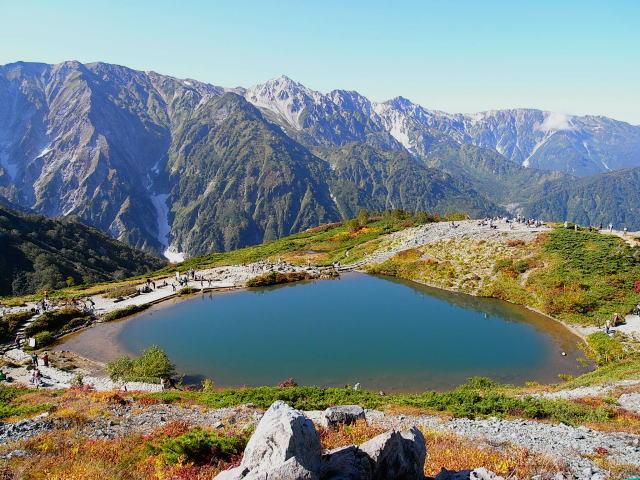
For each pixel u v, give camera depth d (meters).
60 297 71.00
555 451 16.77
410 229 96.75
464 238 80.38
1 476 13.35
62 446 16.09
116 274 157.38
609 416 23.09
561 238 69.31
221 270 86.69
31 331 50.88
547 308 54.59
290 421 10.23
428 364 40.41
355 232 115.31
